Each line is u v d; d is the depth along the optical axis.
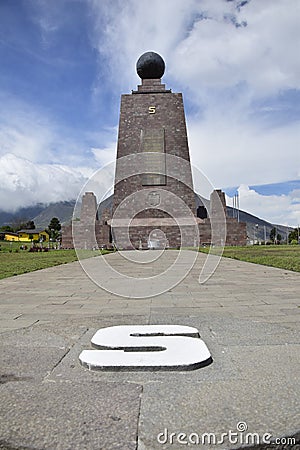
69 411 3.39
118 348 4.98
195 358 4.48
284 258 22.77
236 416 3.29
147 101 50.44
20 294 10.39
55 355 4.91
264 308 7.92
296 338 5.54
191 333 5.64
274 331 5.95
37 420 3.25
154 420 3.24
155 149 48.69
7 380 4.10
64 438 2.99
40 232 86.62
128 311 7.81
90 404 3.52
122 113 50.34
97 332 5.70
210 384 3.93
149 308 8.12
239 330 6.04
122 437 3.00
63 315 7.47
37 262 24.09
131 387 3.88
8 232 89.81
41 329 6.28
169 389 3.82
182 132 49.69
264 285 11.68
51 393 3.76
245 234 46.69
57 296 9.98
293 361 4.57
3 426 3.17
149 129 49.47
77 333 5.99
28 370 4.38
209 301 8.91
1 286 12.21
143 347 4.97
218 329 6.12
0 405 3.52
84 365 4.45
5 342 5.52
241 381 3.99
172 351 4.75
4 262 24.34
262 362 4.55
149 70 52.09
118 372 4.28
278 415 3.29
